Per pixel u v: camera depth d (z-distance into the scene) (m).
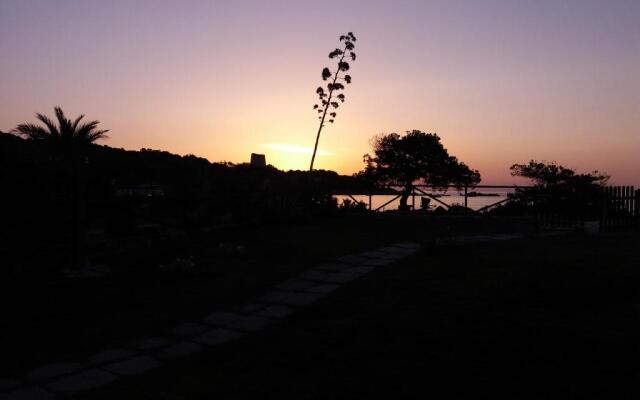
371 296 7.53
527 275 7.92
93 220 11.57
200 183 15.20
